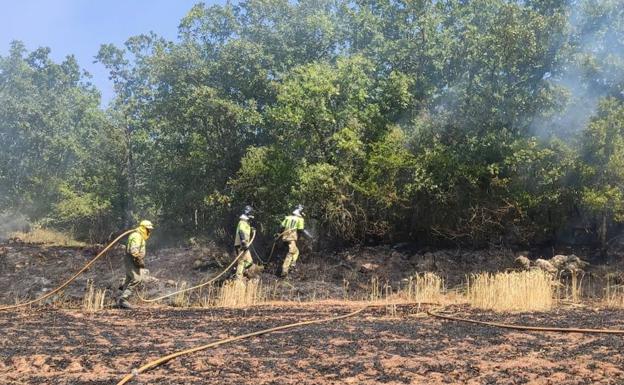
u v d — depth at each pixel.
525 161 19.97
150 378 7.32
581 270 18.02
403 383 6.95
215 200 25.81
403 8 24.27
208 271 20.27
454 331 10.05
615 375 7.17
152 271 20.50
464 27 23.69
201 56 27.75
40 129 37.69
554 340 9.25
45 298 15.45
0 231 36.34
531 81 21.81
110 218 33.84
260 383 7.02
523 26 20.59
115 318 12.15
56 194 37.31
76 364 8.00
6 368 7.91
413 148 22.66
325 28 26.09
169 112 27.64
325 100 22.42
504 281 13.15
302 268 20.39
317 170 21.47
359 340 9.34
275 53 27.30
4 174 37.41
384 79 23.77
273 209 23.48
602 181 19.22
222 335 9.98
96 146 35.53
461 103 22.66
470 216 21.27
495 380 6.99
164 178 29.30
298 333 9.98
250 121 25.22
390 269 20.05
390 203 21.81
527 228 20.86
